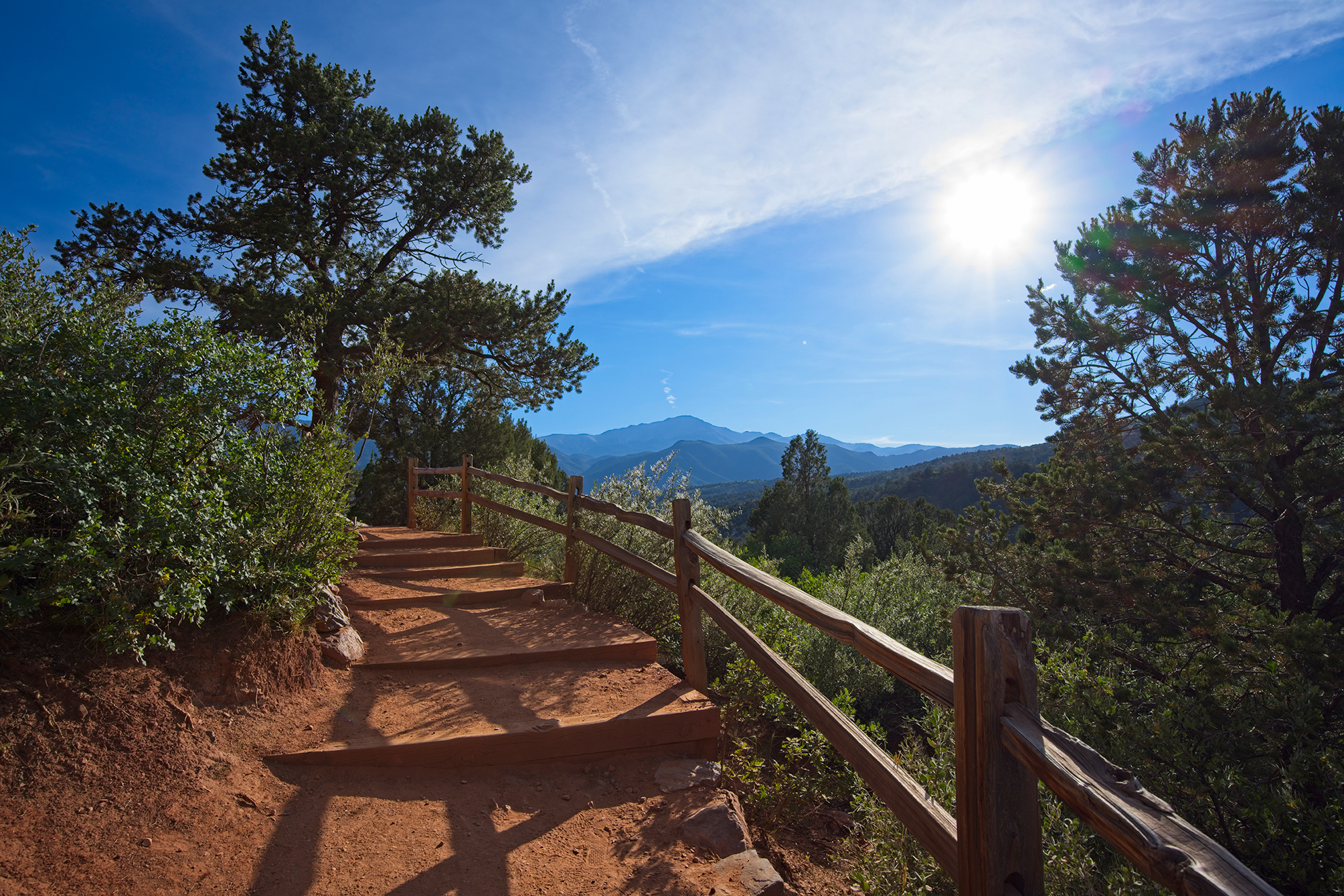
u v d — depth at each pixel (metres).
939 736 4.04
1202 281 9.48
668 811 3.06
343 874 2.44
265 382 3.75
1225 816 5.20
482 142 15.65
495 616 5.43
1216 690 6.84
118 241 12.48
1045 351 11.16
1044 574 9.46
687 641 4.25
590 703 3.79
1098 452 10.30
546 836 2.83
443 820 2.85
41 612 2.91
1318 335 9.02
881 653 2.13
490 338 14.95
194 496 3.13
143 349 3.46
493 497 9.12
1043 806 3.30
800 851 3.74
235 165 13.54
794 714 4.65
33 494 2.85
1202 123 10.20
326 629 4.15
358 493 15.51
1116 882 2.86
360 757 3.08
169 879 2.27
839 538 26.81
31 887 2.11
